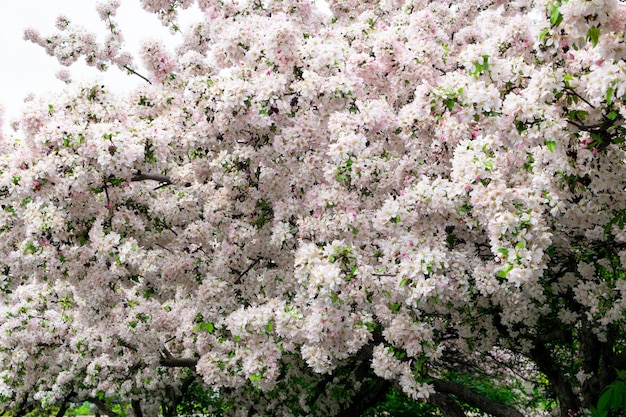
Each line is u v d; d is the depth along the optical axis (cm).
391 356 449
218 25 599
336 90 432
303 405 912
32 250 476
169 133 462
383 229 408
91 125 427
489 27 655
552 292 558
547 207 366
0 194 454
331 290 371
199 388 1071
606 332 564
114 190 486
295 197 481
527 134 347
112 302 520
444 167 454
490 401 631
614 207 409
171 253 557
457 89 362
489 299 546
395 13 765
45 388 920
